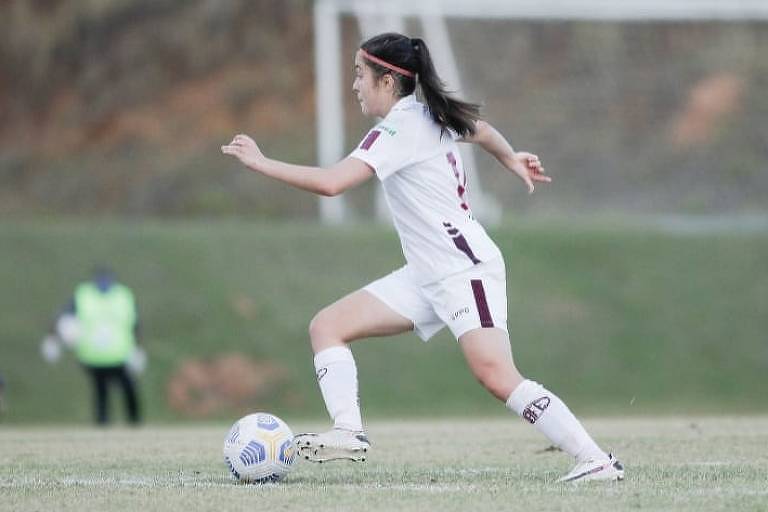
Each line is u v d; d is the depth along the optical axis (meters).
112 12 155.25
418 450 29.61
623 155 126.81
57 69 152.25
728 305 89.31
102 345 59.94
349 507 18.47
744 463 24.97
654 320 87.56
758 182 123.56
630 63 136.62
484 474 23.58
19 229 95.56
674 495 19.50
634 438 32.09
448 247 21.38
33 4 155.50
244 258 92.94
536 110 130.62
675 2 142.25
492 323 21.27
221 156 139.50
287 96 145.12
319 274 91.75
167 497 19.70
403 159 21.20
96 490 20.88
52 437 39.28
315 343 22.33
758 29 141.38
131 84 149.88
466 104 21.73
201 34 152.38
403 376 80.88
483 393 79.69
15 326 84.44
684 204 119.88
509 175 120.94
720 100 133.25
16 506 18.95
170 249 93.44
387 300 22.27
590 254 94.56
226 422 75.62
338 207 120.12
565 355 83.75
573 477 21.31
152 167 139.75
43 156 144.12
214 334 84.56
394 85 21.95
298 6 152.25
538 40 137.25
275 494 20.00
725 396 80.00
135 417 61.81
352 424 21.78
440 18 135.12
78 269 91.00
